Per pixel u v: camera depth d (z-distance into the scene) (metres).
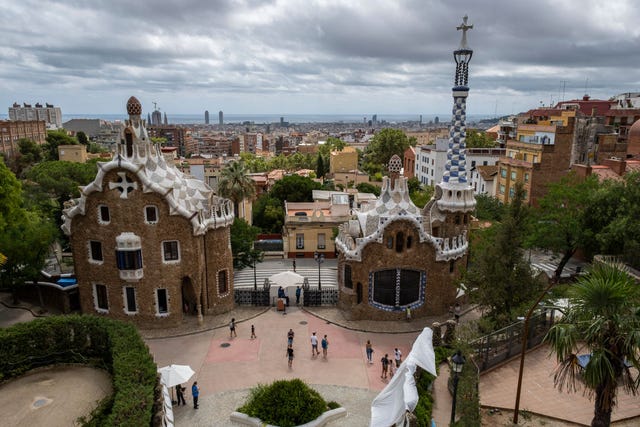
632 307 19.41
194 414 29.27
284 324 42.91
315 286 54.53
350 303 44.59
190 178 47.16
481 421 25.20
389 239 42.22
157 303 41.22
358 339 40.00
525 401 27.00
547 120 108.19
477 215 71.25
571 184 54.16
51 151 128.25
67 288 43.81
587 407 26.36
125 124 39.38
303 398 27.33
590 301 19.53
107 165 37.97
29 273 42.75
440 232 47.09
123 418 20.03
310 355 37.22
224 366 35.44
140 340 27.20
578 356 28.36
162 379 27.64
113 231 39.47
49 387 26.27
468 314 45.41
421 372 30.02
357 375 34.22
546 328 33.56
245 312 45.34
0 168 49.81
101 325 28.73
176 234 40.25
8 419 23.33
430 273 43.53
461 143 45.91
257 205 83.56
